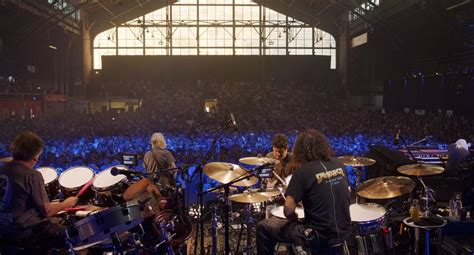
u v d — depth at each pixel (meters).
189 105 33.81
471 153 7.91
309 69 38.00
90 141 17.50
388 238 4.60
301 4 36.91
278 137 5.82
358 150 14.42
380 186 4.60
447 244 5.19
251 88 36.31
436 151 9.05
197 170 5.31
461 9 21.34
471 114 20.98
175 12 37.72
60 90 34.31
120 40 37.94
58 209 4.32
